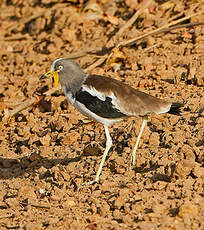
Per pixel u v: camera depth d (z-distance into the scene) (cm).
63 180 1118
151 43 1634
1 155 1283
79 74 1118
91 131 1294
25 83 1619
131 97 1065
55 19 1967
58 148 1252
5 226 983
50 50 1820
